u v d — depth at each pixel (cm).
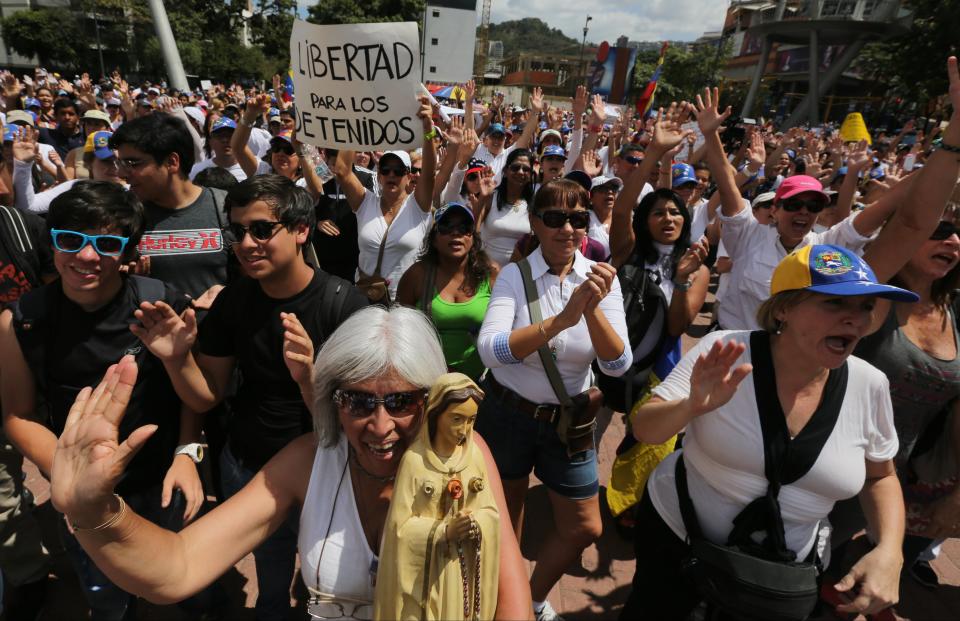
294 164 488
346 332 132
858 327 147
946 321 224
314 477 138
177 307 191
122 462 105
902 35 2922
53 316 175
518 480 236
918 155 879
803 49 5100
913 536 262
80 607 247
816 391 161
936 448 235
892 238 211
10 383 177
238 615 249
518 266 227
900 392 225
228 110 1079
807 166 623
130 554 112
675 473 187
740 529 166
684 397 166
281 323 185
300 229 184
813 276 146
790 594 157
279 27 5147
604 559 294
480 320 295
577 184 217
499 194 470
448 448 109
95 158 387
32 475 329
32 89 1376
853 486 161
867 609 158
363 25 298
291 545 207
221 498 240
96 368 180
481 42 5628
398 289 315
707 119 339
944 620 264
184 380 177
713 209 550
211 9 5031
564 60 6400
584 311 188
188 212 264
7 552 230
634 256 310
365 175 551
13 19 3931
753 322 338
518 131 1423
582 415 214
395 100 312
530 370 217
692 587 190
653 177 592
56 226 162
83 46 4128
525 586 123
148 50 4284
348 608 133
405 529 104
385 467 134
